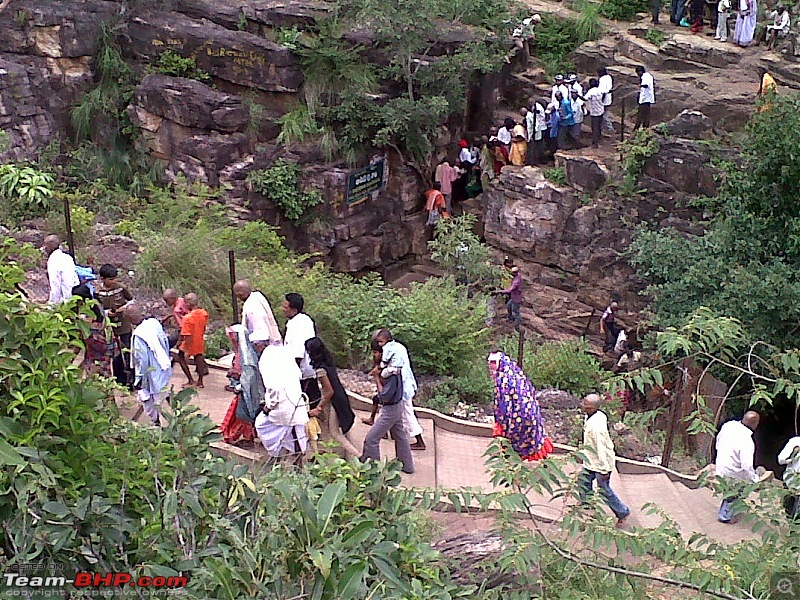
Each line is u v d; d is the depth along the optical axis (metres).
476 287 19.53
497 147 21.88
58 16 20.89
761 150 14.17
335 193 20.91
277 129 21.09
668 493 10.37
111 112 21.31
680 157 18.62
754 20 21.77
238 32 21.36
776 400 14.80
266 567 3.73
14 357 4.13
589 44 23.83
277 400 8.20
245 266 15.42
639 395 14.76
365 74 21.08
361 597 3.83
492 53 22.19
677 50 22.30
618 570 5.06
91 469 4.30
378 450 9.11
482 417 12.21
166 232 16.70
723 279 14.23
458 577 6.21
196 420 4.86
